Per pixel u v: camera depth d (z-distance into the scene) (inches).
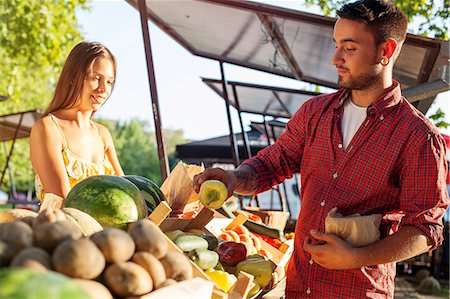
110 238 67.6
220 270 110.9
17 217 79.1
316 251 104.6
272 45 245.0
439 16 334.0
